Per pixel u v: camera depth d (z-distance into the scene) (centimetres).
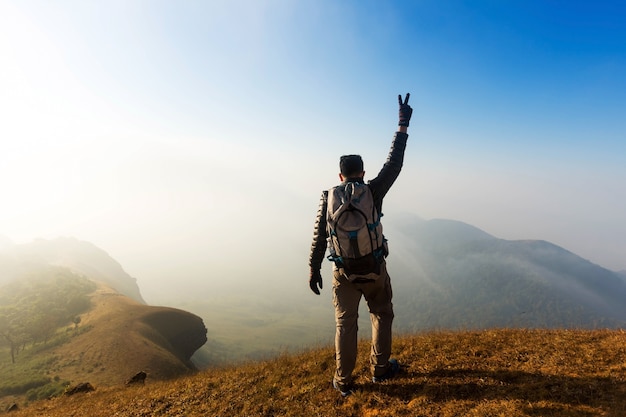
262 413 468
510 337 547
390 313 412
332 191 345
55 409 1038
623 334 496
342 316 394
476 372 427
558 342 493
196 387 679
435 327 706
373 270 336
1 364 7925
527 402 338
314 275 377
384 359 420
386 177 353
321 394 457
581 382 357
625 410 292
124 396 870
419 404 377
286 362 661
